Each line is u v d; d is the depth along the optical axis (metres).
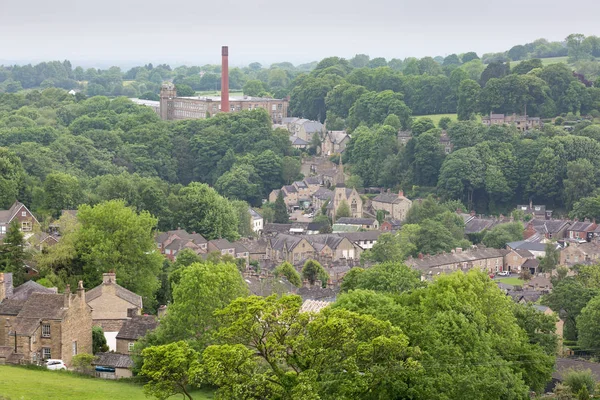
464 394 173.12
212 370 153.62
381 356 165.00
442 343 180.50
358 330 167.12
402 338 164.12
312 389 153.12
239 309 163.88
